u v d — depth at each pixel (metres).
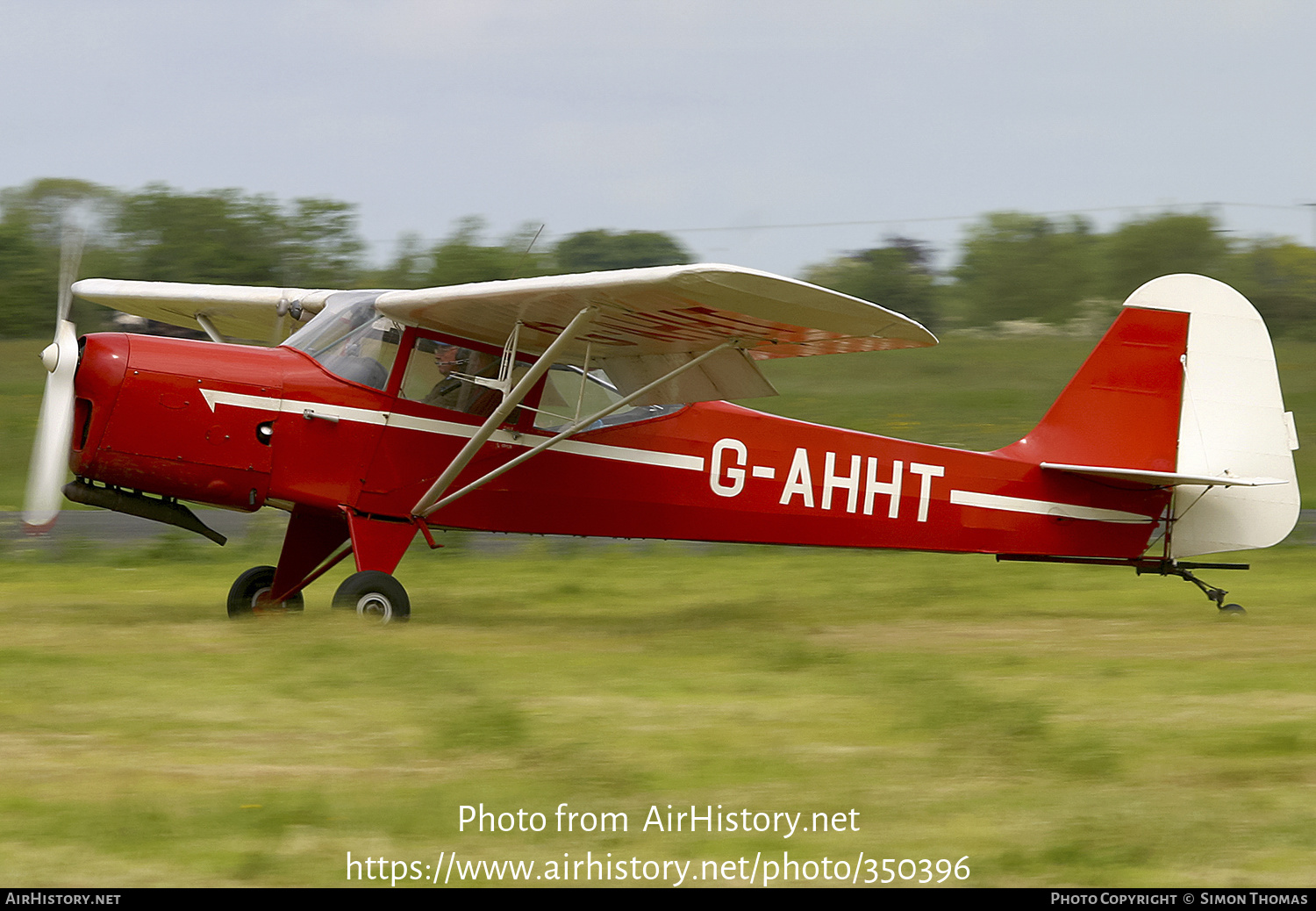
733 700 19.92
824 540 31.31
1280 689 21.70
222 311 34.22
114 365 25.27
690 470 30.02
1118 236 127.94
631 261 115.94
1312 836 13.52
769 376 90.62
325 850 12.79
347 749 16.50
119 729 17.22
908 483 31.73
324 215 106.38
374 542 27.11
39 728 17.23
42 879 11.91
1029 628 29.72
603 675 21.80
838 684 21.31
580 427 27.44
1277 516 33.12
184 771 15.39
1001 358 96.06
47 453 25.86
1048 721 18.91
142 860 12.43
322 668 20.92
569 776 15.34
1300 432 84.56
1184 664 24.31
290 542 28.45
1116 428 32.91
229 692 19.42
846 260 131.12
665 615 30.88
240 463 26.06
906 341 25.09
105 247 103.06
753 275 22.34
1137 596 36.19
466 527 28.27
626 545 49.88
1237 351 33.16
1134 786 15.47
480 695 19.53
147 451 25.44
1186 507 33.19
